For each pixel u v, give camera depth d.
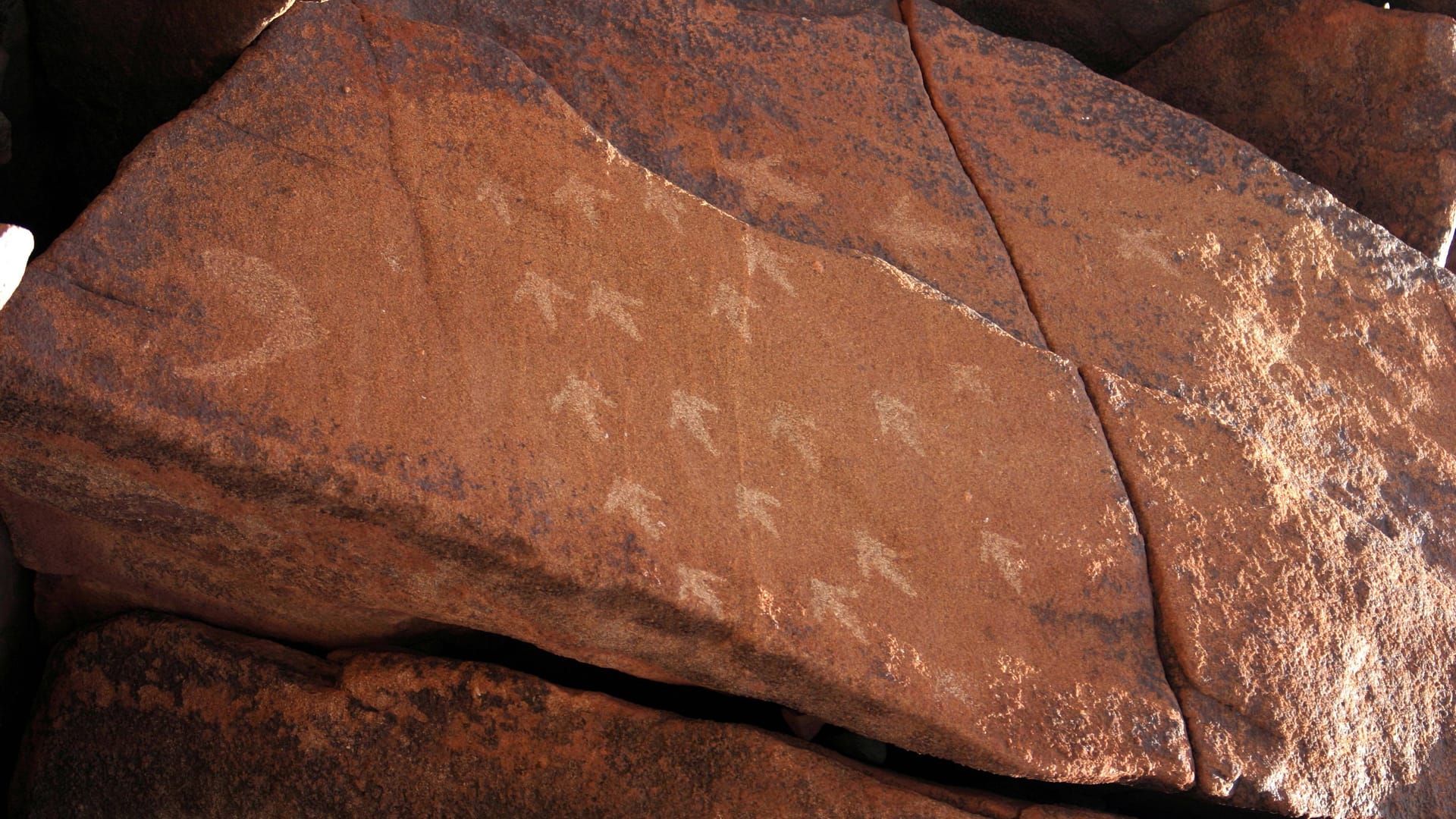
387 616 2.34
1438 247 3.09
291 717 2.32
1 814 2.49
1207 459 2.54
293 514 2.02
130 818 2.36
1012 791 2.53
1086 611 2.34
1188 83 3.20
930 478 2.32
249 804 2.32
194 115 2.09
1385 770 2.49
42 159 2.64
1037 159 2.77
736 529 2.15
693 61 2.60
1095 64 3.27
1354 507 2.66
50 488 2.02
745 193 2.53
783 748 2.27
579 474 2.08
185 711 2.36
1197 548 2.45
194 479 1.95
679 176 2.51
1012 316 2.60
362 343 2.03
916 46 2.80
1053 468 2.41
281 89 2.16
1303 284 2.84
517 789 2.29
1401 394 2.82
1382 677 2.52
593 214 2.27
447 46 2.31
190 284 1.96
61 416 1.83
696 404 2.21
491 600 2.14
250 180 2.08
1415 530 2.70
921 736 2.21
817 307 2.37
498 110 2.29
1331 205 2.92
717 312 2.29
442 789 2.30
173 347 1.91
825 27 2.73
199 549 2.18
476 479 2.00
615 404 2.15
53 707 2.42
